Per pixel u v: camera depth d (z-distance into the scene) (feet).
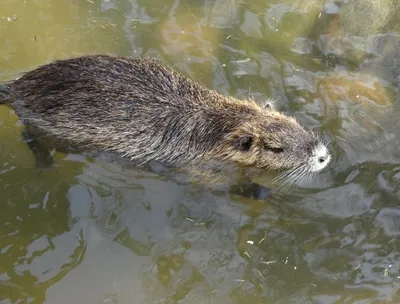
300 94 4.15
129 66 3.67
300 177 3.74
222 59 4.33
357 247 3.49
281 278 3.40
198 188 3.70
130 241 3.50
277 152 3.70
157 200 3.64
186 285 3.37
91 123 3.63
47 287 3.34
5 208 3.59
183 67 4.27
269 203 3.66
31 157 3.77
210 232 3.54
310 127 3.96
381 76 4.25
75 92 3.62
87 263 3.42
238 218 3.59
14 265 3.40
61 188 3.66
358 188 3.69
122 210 3.60
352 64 4.32
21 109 3.76
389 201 3.64
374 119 4.00
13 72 4.22
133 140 3.64
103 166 3.76
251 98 4.11
